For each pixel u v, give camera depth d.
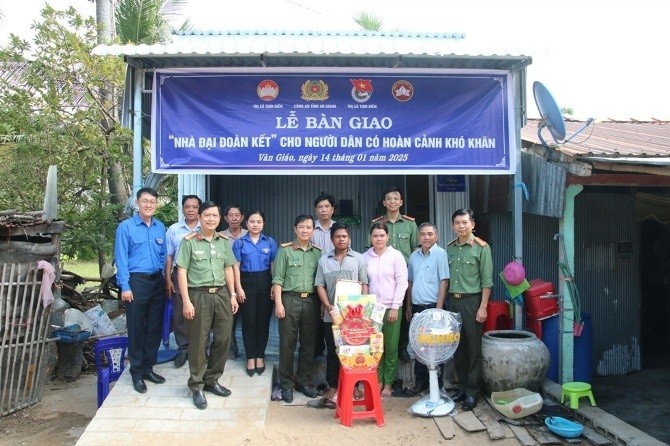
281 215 8.70
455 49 5.60
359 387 5.68
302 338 5.55
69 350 7.29
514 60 5.82
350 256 5.41
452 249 5.61
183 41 6.70
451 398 5.55
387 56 5.63
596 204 7.27
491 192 7.19
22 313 6.12
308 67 5.90
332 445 4.65
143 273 5.23
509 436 4.85
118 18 11.09
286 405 5.42
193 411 4.95
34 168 9.43
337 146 5.93
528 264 7.11
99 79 9.91
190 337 5.03
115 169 10.52
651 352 8.00
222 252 5.15
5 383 5.98
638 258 7.38
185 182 6.77
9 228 6.47
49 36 9.73
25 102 9.50
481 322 5.39
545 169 6.08
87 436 4.57
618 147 5.89
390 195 5.97
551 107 5.67
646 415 5.71
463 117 6.02
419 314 5.29
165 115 5.84
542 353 5.45
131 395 5.16
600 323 7.23
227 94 5.86
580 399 5.42
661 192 7.29
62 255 10.25
